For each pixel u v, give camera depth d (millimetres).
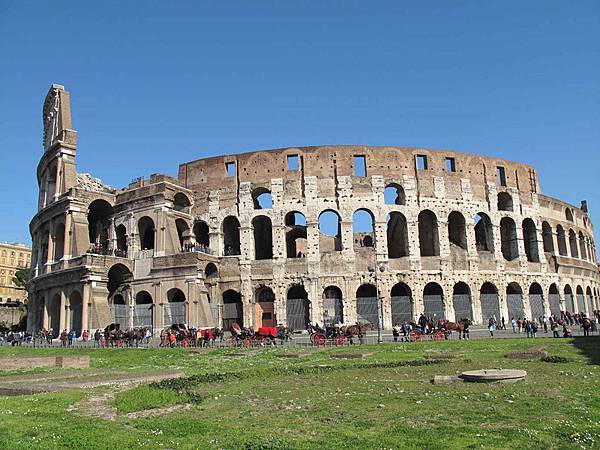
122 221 83312
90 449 14117
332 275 77375
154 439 15227
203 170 84938
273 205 80500
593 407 19000
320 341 54344
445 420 17312
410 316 77062
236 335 59281
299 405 20594
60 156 87562
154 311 75688
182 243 83438
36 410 19562
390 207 80000
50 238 85062
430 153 83312
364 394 22781
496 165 87688
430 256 81125
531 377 26562
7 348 61531
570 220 100312
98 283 74125
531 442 14555
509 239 88688
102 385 27219
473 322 78875
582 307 95750
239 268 79688
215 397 22906
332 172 80875
